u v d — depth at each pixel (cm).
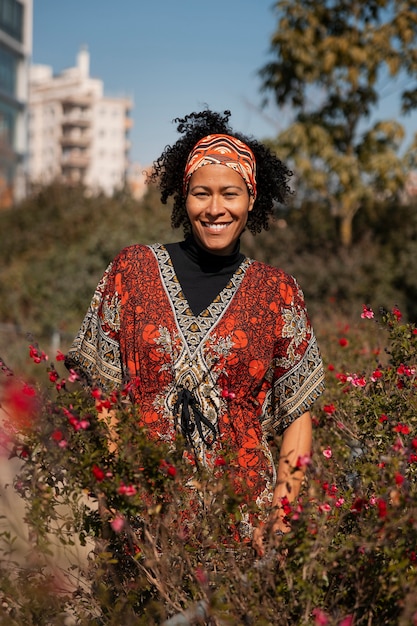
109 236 1330
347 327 630
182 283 232
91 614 212
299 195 1470
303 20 1394
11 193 1939
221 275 234
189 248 235
